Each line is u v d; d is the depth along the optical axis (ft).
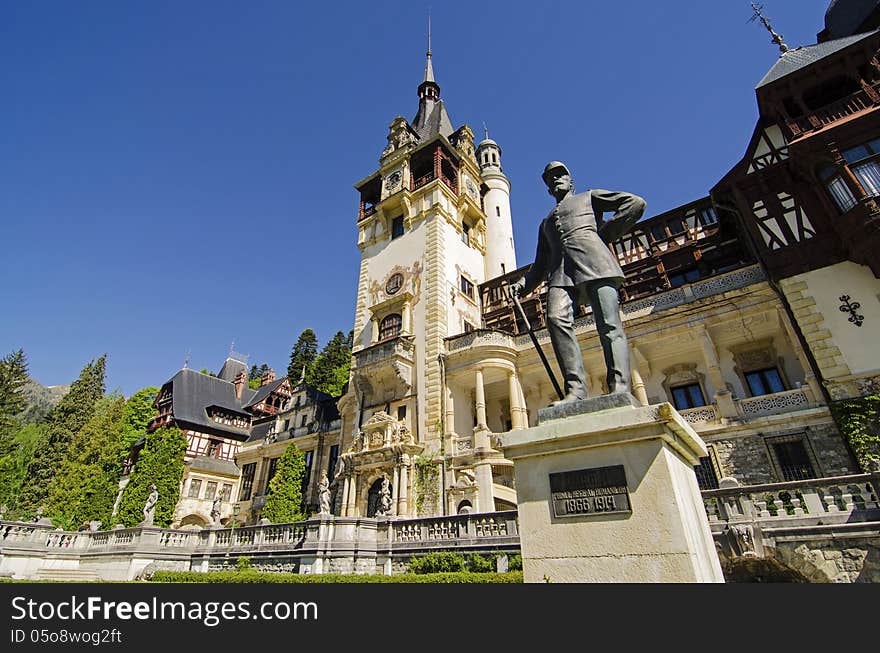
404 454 80.33
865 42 61.77
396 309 101.24
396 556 51.24
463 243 114.93
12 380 180.24
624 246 94.84
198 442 156.56
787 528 35.96
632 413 12.97
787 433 59.21
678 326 71.92
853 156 58.13
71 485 132.87
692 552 11.49
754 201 68.49
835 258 60.13
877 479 34.81
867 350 55.06
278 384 187.42
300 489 109.81
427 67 166.20
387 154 131.44
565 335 16.25
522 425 80.74
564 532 12.92
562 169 19.17
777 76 68.49
